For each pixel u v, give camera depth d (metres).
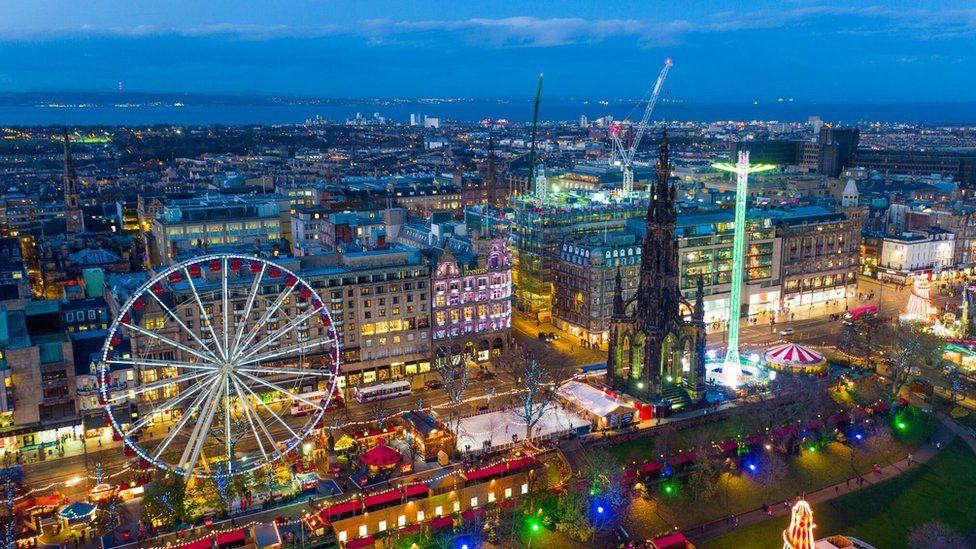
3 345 185.25
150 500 154.25
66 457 184.50
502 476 167.38
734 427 196.38
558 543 154.50
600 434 191.12
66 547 148.38
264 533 148.38
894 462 186.12
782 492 172.38
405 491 158.38
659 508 164.38
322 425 185.75
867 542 157.00
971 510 168.62
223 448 185.25
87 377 193.75
